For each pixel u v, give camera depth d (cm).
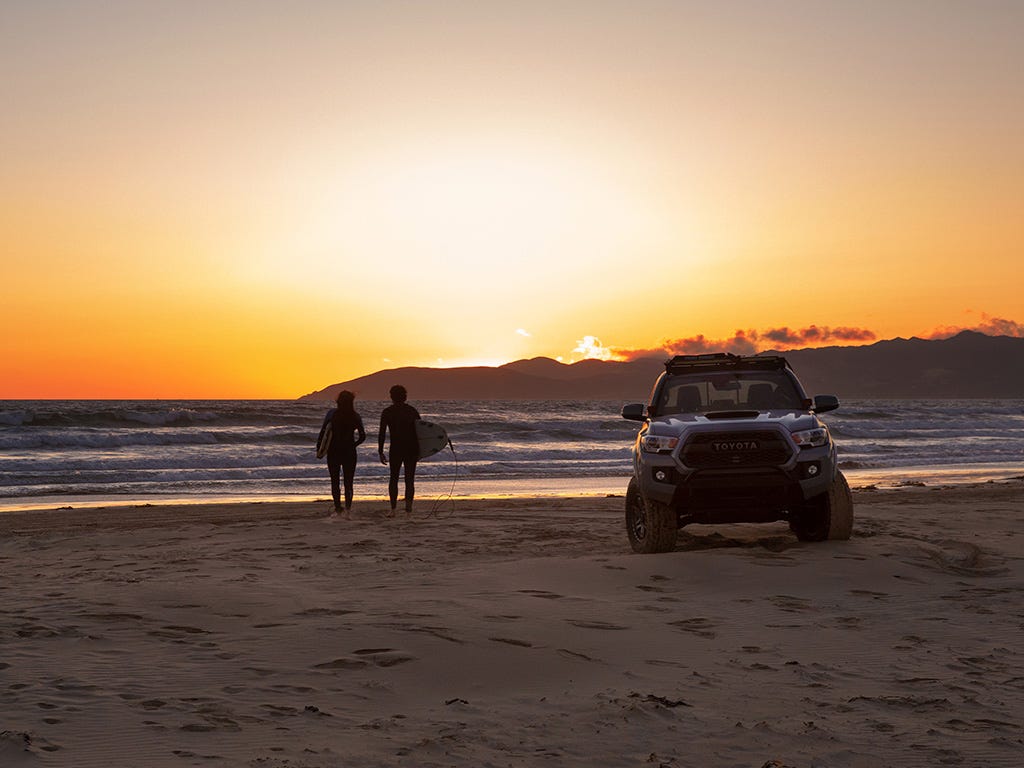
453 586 757
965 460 3397
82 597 705
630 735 399
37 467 2911
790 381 1066
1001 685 488
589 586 763
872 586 775
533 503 1766
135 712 420
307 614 639
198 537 1177
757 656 550
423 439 1475
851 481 2450
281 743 381
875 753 380
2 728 391
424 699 455
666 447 945
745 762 368
